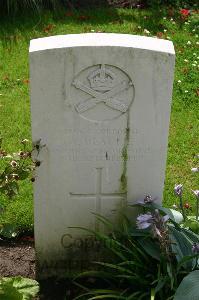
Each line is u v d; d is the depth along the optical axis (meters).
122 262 3.95
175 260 3.87
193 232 4.02
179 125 5.79
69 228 4.20
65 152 3.92
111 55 3.60
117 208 4.17
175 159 5.34
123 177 4.04
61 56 3.59
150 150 3.94
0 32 7.33
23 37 7.22
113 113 3.80
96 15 7.88
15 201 4.77
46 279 4.32
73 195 4.09
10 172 3.74
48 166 3.96
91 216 4.18
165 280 3.72
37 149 3.88
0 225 3.88
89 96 3.73
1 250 4.48
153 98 3.74
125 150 3.94
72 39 3.66
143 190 4.10
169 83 3.69
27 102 6.07
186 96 6.22
